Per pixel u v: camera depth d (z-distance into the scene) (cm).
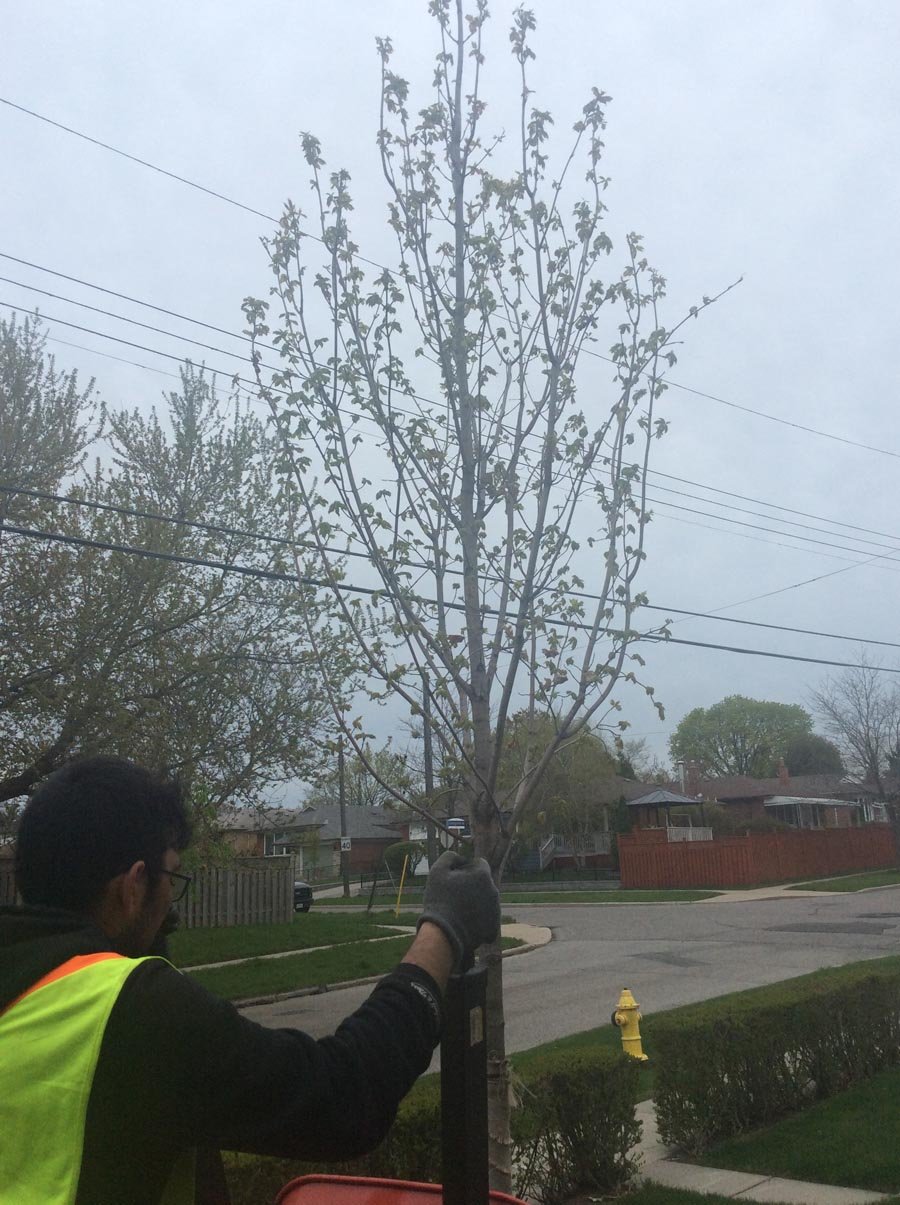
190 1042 143
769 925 2238
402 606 427
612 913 2795
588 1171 596
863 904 2686
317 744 1289
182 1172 154
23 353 1349
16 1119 141
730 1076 694
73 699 1197
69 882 165
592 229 480
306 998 1523
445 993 187
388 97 492
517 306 480
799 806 5850
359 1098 155
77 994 147
